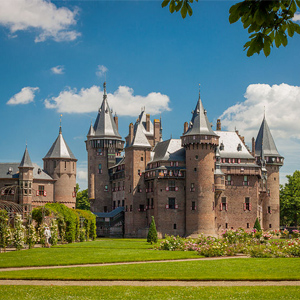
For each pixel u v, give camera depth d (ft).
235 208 352.49
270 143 407.64
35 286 79.15
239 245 155.63
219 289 75.97
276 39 34.40
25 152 295.48
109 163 401.08
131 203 354.54
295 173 419.54
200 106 342.44
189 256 136.46
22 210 213.87
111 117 410.31
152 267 105.81
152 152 376.48
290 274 94.07
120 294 71.15
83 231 233.35
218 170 343.87
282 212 419.54
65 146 335.88
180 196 340.39
